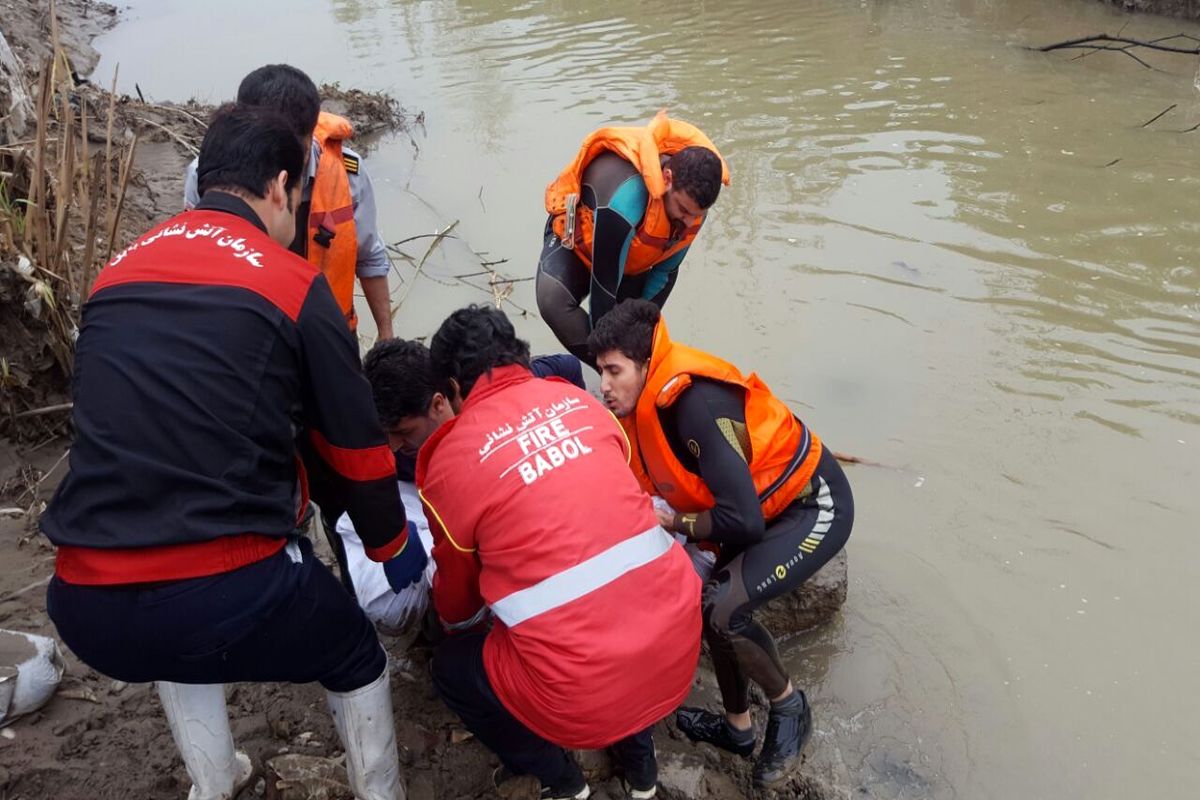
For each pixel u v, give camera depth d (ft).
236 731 10.53
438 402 9.80
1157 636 13.15
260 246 7.72
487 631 9.75
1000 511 15.21
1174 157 25.31
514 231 22.70
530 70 32.35
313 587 8.13
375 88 30.96
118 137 25.49
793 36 34.53
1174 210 22.94
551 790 10.23
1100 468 15.90
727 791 11.04
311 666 8.37
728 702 11.09
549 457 8.60
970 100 28.89
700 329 19.39
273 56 34.58
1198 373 17.80
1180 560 14.26
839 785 11.09
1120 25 34.76
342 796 9.65
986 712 12.27
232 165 7.95
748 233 22.48
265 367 7.46
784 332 19.30
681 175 12.82
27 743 9.91
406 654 12.05
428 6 40.19
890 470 16.05
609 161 13.47
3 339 13.84
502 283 20.74
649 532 8.79
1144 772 11.48
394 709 11.25
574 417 8.93
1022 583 14.01
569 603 8.36
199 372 7.24
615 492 8.66
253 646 7.81
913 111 28.22
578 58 33.12
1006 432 16.72
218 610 7.43
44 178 14.84
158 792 9.62
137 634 7.39
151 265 7.63
